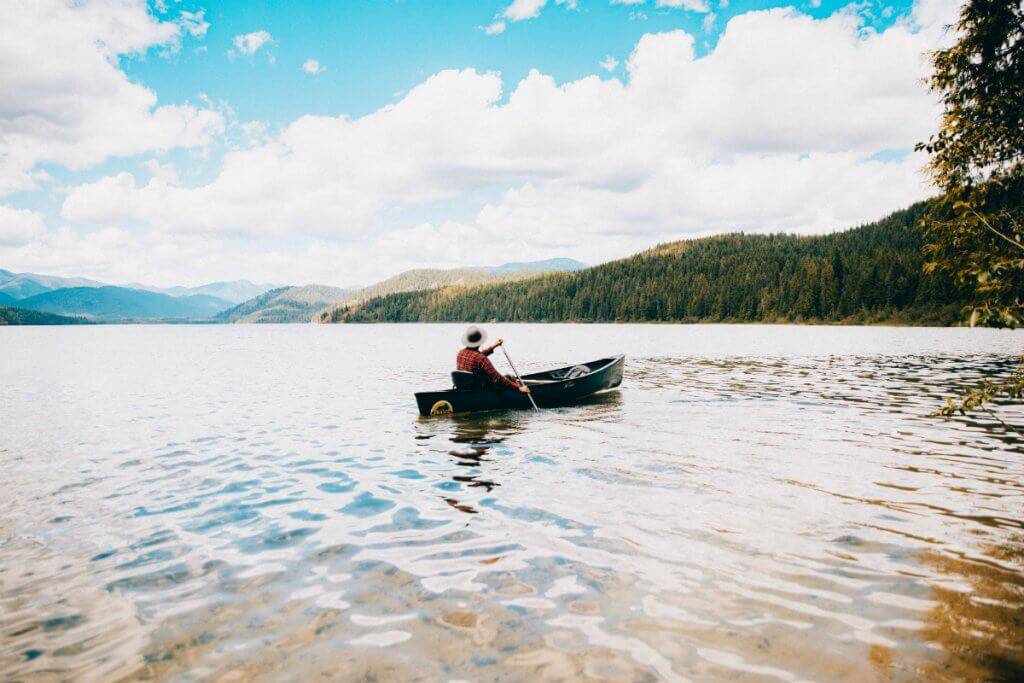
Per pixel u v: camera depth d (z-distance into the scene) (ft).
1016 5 17.08
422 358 104.99
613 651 10.63
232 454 27.73
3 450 29.01
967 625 11.23
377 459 26.21
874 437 28.45
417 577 13.96
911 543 15.31
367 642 11.11
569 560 14.71
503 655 10.53
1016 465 22.97
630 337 188.85
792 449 26.12
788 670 9.90
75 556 15.61
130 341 227.40
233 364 94.02
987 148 17.88
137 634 11.57
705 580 13.44
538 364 83.82
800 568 13.94
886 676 9.64
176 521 18.33
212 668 10.32
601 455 25.68
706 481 21.31
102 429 34.81
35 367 89.86
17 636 11.51
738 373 62.18
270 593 13.29
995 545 15.11
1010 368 65.87
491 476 22.81
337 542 16.33
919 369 65.51
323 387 57.36
